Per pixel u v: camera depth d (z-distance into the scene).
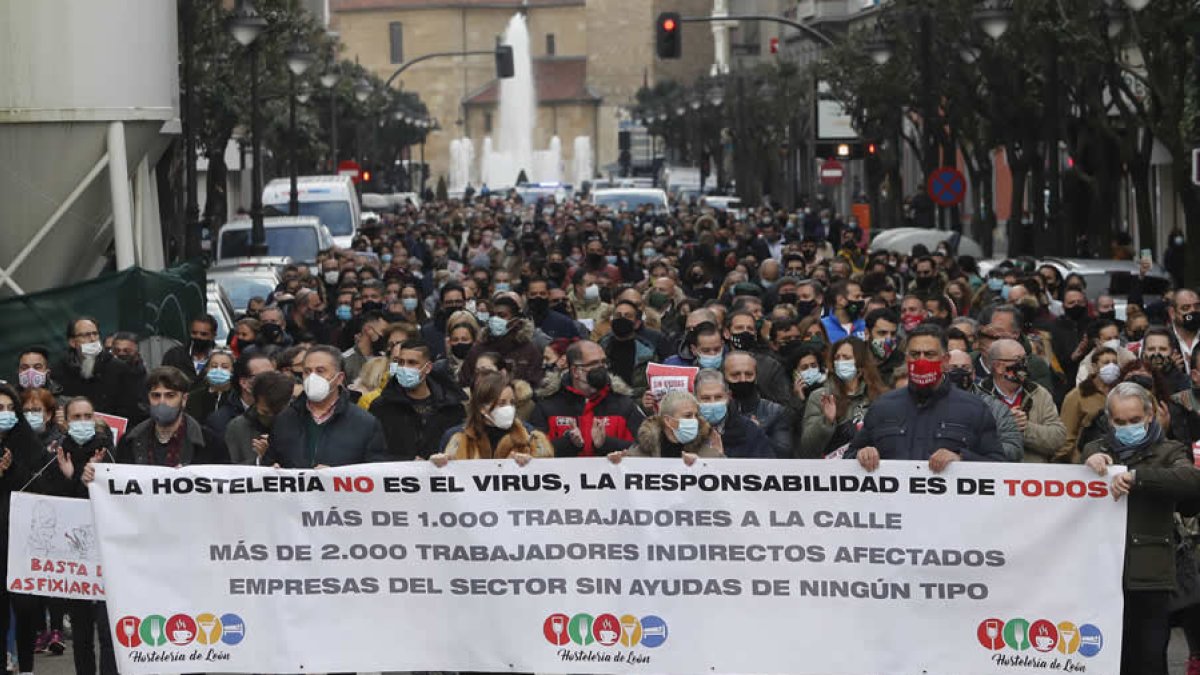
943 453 11.08
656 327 20.06
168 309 22.30
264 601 11.50
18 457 12.97
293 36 54.25
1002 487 11.06
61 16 23.84
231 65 51.41
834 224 56.66
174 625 11.54
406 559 11.43
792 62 94.19
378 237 45.28
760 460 11.17
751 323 16.17
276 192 54.88
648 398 13.95
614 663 11.38
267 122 64.56
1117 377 14.47
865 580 11.19
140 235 26.02
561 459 11.28
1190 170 43.28
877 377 14.28
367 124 103.31
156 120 24.86
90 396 16.56
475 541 11.38
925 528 11.13
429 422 14.03
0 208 24.28
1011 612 11.14
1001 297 23.53
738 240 38.06
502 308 16.83
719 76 106.50
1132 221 62.12
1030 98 47.56
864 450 11.13
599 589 11.34
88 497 12.24
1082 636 11.09
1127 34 38.56
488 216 62.44
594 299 24.22
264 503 11.45
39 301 19.88
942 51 49.31
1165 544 11.18
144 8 24.59
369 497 11.40
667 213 66.56
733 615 11.29
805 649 11.28
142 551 11.51
